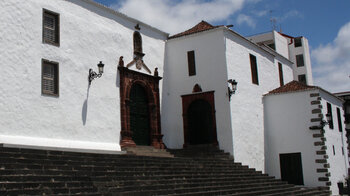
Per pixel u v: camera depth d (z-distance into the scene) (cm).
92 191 1242
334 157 2780
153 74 2520
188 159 2088
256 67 2880
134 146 2206
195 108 2591
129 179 1469
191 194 1547
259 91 2847
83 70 2003
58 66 1870
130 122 2289
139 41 2436
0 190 1005
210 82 2533
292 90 2788
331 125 2872
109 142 2092
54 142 1783
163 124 2545
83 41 2030
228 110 2452
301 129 2709
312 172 2625
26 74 1722
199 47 2600
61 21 1928
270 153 2797
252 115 2692
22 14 1745
